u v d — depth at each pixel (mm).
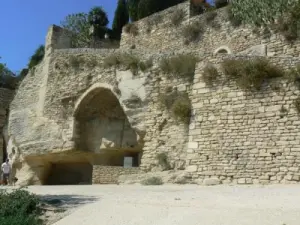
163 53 24188
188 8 33938
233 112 18953
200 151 19375
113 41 48406
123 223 9656
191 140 19812
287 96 17828
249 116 18500
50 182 31703
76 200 12914
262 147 17859
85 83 28547
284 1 26250
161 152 21875
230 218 9008
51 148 29891
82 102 28750
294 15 25578
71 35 40500
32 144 31188
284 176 17062
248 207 10094
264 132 17984
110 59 27016
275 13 26609
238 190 14578
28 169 31703
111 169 23031
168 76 23078
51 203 12547
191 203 11094
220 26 30469
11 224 10773
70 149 28922
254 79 18625
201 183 18766
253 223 8508
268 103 18188
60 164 31828
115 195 13719
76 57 29734
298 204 10320
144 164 22453
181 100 21578
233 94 19156
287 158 17188
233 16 29531
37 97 32500
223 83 19578
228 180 18266
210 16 31375
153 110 23109
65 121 29641
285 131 17500
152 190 15547
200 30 31859
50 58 31984
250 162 17969
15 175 32781
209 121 19516
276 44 26156
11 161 33281
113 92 26000
